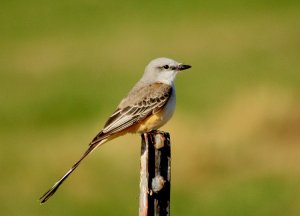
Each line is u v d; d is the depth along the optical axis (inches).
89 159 657.6
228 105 744.3
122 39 1097.4
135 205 612.1
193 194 615.5
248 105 700.7
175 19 1159.0
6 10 1302.9
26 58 1061.1
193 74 898.1
